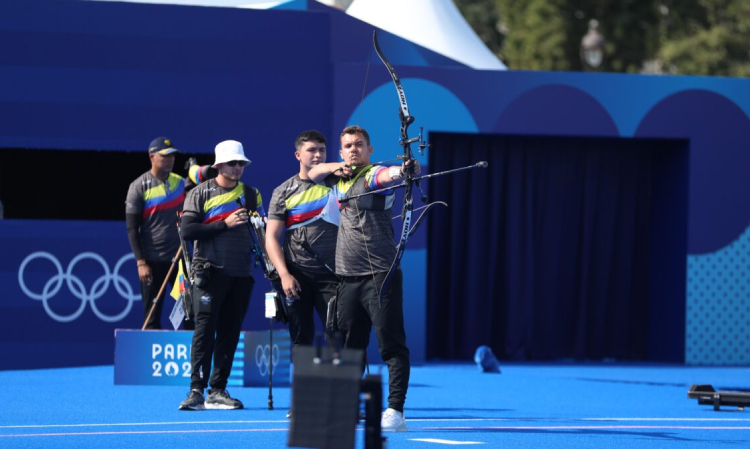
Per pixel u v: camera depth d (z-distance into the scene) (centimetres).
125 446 1207
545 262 2816
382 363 2597
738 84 2780
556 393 2005
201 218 1645
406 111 1286
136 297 2530
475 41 3216
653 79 2742
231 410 1622
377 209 1366
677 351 2778
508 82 2686
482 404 1792
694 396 1766
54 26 2520
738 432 1423
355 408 914
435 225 2762
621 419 1591
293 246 1493
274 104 2595
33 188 2727
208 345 1639
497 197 2777
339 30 2880
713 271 2761
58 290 2497
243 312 1675
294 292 1437
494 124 2680
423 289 2630
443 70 2656
